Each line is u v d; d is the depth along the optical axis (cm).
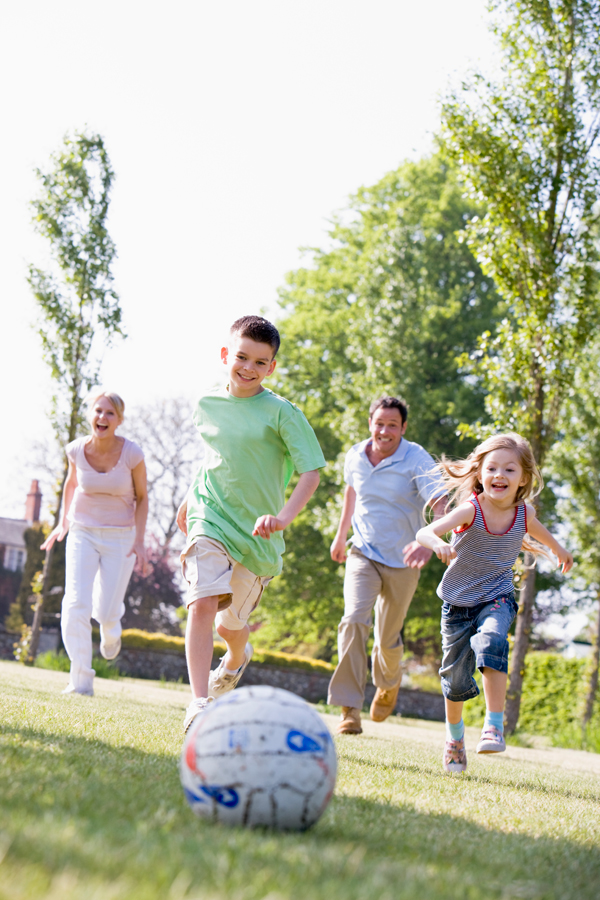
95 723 409
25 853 144
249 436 436
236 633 473
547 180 1209
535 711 1984
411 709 2289
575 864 218
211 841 175
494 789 376
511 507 440
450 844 220
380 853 197
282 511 417
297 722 211
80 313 1661
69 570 706
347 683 623
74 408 1664
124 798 212
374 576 629
